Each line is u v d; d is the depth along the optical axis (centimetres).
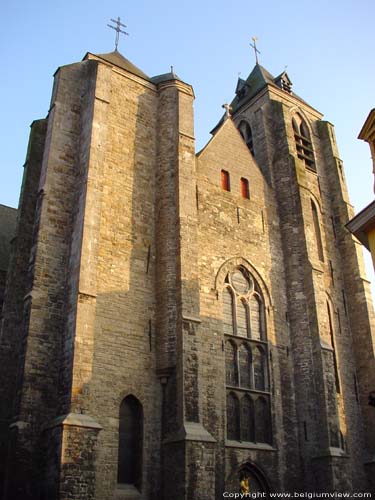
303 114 3928
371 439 2897
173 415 2203
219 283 2717
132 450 2180
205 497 2008
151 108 2970
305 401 2691
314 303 2855
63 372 2075
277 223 3200
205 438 2098
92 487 1858
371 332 3105
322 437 2564
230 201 3011
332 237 3481
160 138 2891
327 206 3603
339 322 3177
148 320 2420
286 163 3366
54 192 2469
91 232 2319
